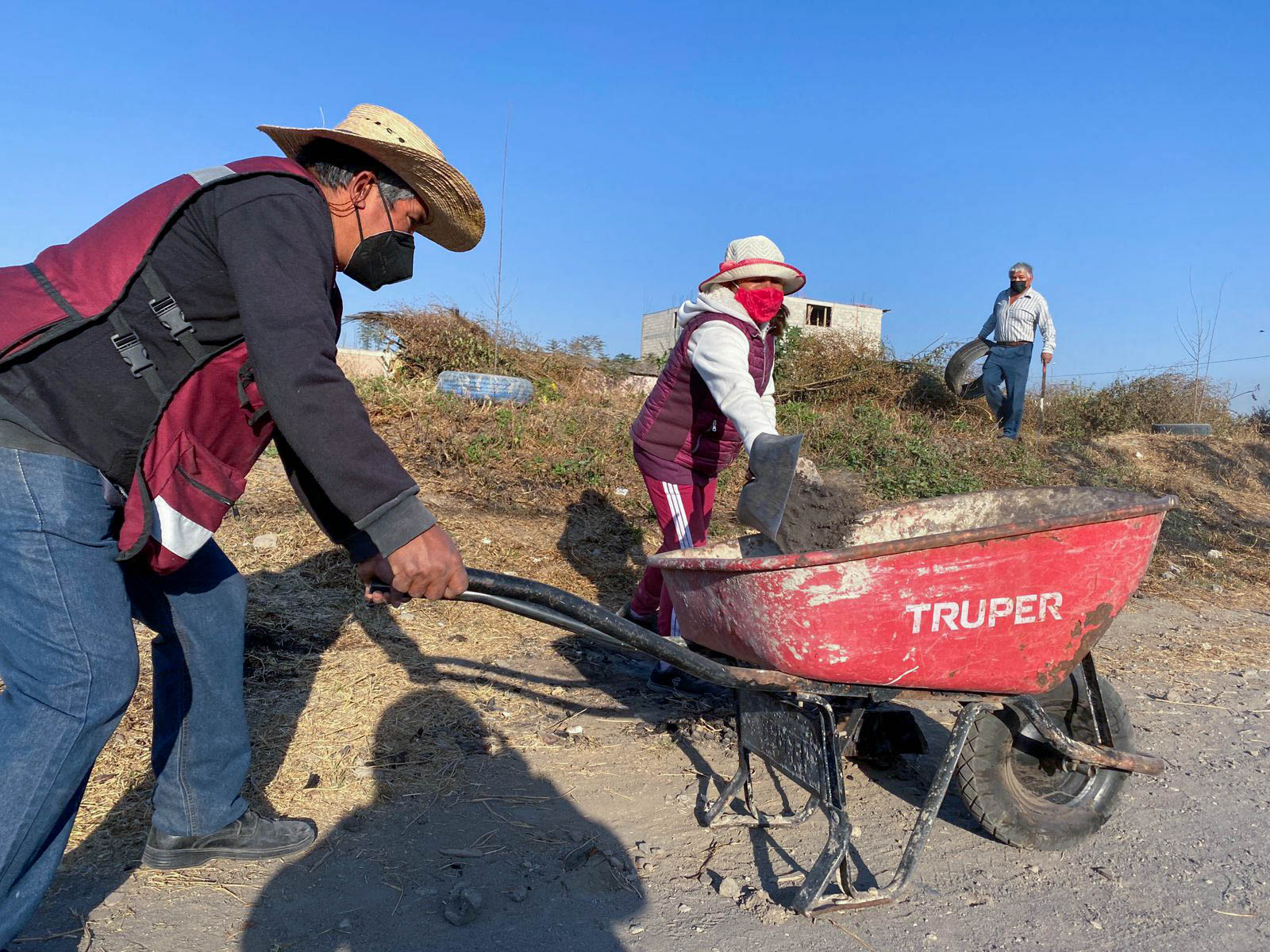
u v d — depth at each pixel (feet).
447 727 11.34
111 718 5.92
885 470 25.88
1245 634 18.28
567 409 27.50
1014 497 10.95
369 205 6.82
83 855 8.30
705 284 11.34
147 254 5.74
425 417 24.08
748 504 8.60
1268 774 11.50
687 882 8.50
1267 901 8.50
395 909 7.82
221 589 7.89
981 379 35.37
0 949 5.84
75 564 5.73
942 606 7.72
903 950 7.55
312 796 9.56
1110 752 8.92
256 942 7.30
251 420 6.44
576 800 9.94
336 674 12.39
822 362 37.76
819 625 7.66
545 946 7.42
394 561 5.86
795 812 9.75
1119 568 8.14
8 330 5.45
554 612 6.84
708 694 13.25
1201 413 42.16
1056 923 8.02
